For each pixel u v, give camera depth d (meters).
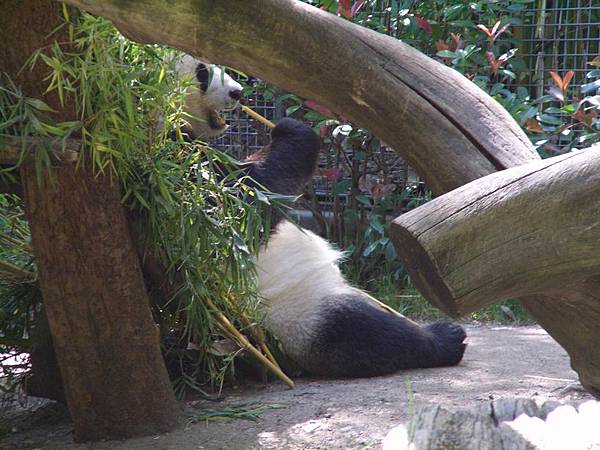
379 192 13.52
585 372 4.89
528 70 14.00
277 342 9.41
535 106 13.95
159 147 6.94
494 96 12.65
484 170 4.73
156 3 4.79
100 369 6.80
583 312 4.60
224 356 8.62
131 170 6.81
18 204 7.70
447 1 13.82
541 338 11.07
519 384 8.37
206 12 4.82
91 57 6.12
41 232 6.51
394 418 7.20
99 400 6.87
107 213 6.54
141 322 6.84
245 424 7.25
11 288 8.37
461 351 9.52
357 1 12.70
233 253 7.27
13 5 5.98
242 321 8.50
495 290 3.99
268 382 9.21
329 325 9.27
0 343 8.30
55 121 6.20
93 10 4.89
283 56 4.93
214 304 8.04
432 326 9.76
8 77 6.10
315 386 8.77
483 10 13.74
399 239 4.05
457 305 3.96
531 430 3.65
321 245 10.20
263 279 9.41
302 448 6.57
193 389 8.77
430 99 4.91
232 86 10.47
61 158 5.95
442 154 4.83
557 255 3.97
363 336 9.23
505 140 4.79
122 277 6.68
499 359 9.80
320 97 5.09
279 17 4.86
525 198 3.92
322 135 13.33
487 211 3.90
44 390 8.09
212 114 10.63
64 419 8.22
